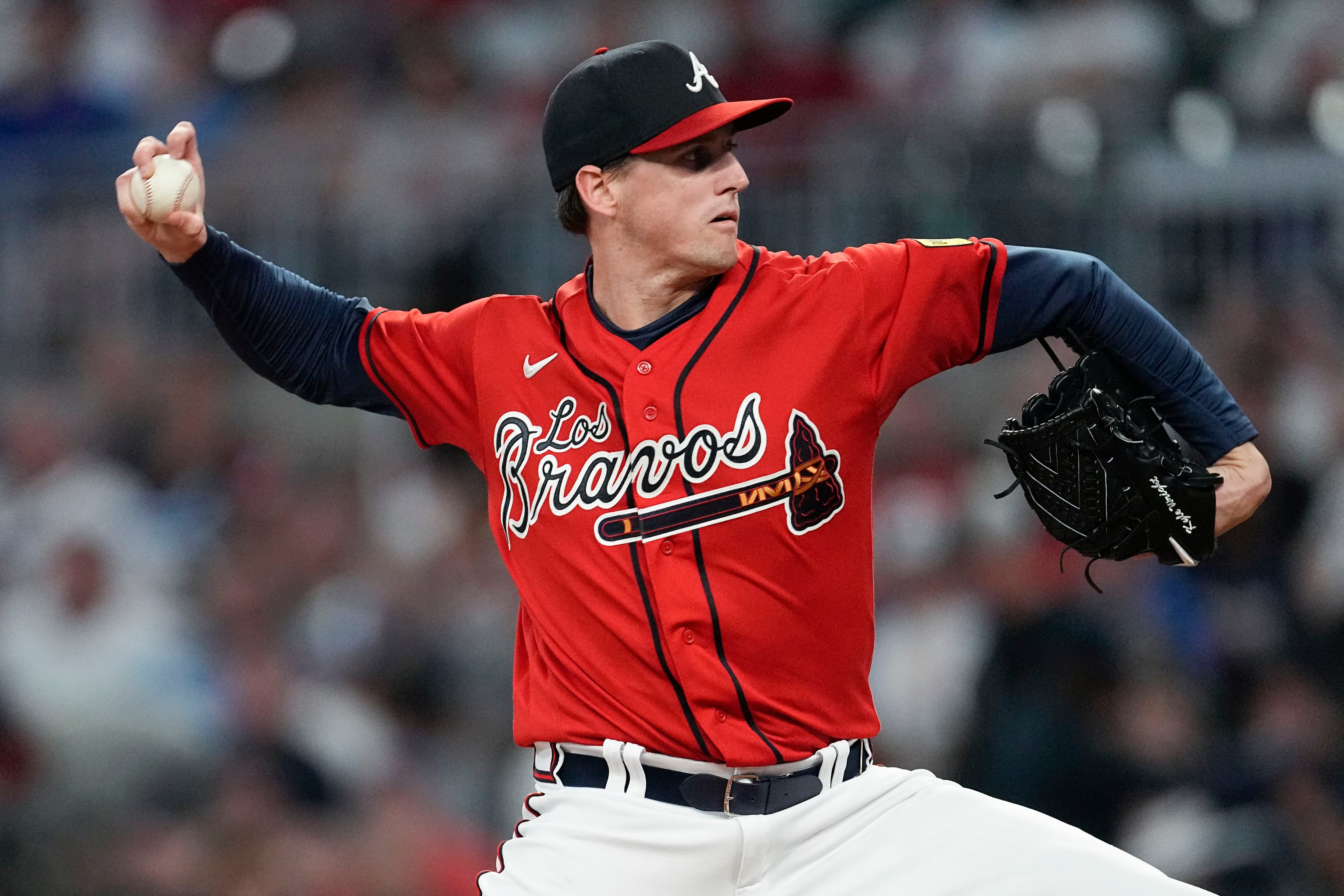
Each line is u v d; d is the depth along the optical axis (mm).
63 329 37250
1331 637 26266
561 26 39656
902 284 11406
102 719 28438
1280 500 28094
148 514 32906
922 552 28547
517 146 36125
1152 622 25719
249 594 30250
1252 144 33156
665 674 11203
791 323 11336
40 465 33969
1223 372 30375
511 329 12008
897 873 11328
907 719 26703
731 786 11281
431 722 28625
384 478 33156
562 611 11555
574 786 11641
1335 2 35281
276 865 24688
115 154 38406
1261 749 24594
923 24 37000
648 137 11336
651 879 11320
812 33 38344
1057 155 32438
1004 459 29531
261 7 40156
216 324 12430
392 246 35719
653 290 11648
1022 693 23594
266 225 36312
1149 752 23656
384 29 39031
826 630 11352
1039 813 11602
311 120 37875
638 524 11211
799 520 11164
